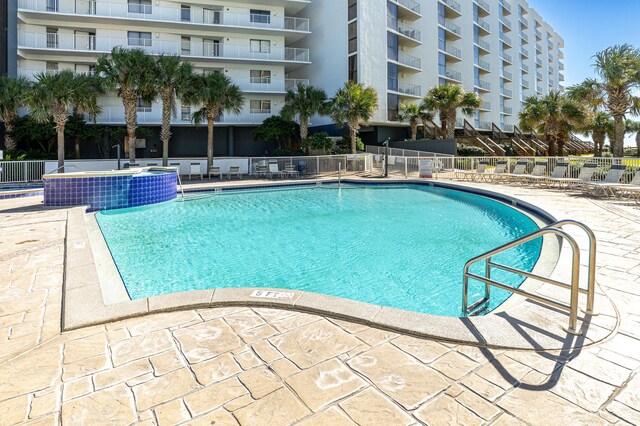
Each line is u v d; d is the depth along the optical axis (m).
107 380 2.48
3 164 17.30
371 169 22.97
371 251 7.06
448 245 7.41
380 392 2.33
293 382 2.44
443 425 2.04
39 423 2.08
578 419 2.07
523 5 53.00
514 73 49.12
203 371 2.57
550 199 11.01
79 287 4.08
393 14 30.58
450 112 29.95
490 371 2.53
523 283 4.37
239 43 28.59
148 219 10.26
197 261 6.53
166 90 20.12
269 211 11.49
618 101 18.59
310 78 32.44
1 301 3.83
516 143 37.00
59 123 18.83
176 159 21.73
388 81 30.11
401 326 3.11
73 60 25.56
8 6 23.19
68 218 8.52
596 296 3.73
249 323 3.29
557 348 2.77
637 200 10.50
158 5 26.25
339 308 3.46
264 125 26.41
